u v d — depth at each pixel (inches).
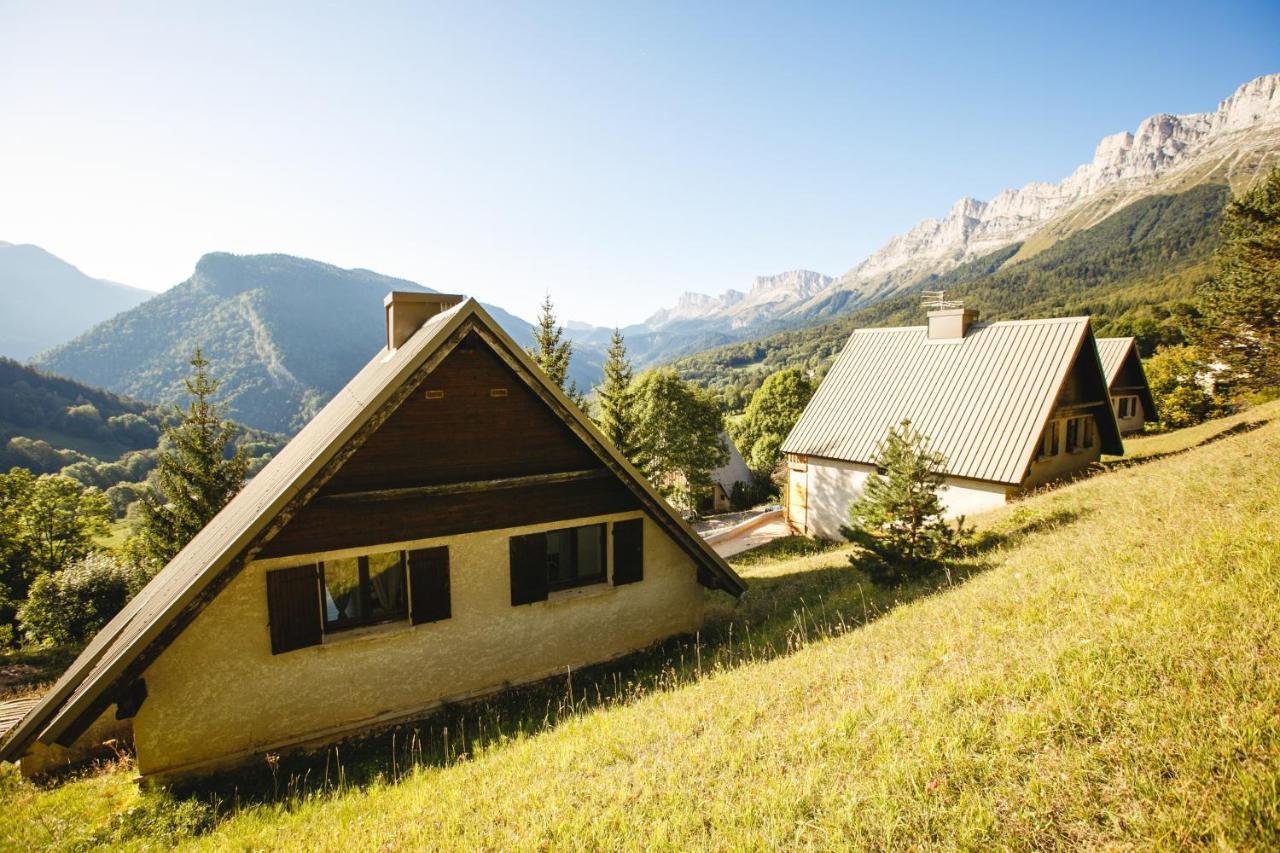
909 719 225.1
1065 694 209.2
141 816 302.0
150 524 879.1
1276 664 196.1
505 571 432.8
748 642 452.1
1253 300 1076.5
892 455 528.1
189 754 344.5
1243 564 281.9
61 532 1497.3
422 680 405.7
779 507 1739.7
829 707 263.7
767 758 225.6
